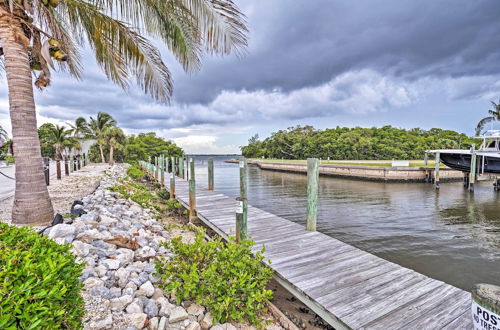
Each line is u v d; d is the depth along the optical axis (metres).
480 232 7.91
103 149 33.59
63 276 1.54
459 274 5.29
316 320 3.13
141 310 2.32
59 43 4.05
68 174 13.09
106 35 4.58
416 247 6.68
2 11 3.51
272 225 5.20
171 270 2.84
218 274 2.78
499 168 16.80
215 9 4.19
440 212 10.57
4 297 1.15
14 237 1.86
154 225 5.97
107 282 2.65
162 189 12.16
